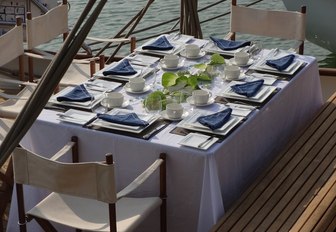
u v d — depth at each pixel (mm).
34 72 5828
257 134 3604
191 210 3287
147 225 3438
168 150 3213
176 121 3475
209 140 3252
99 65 4914
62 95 3730
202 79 3980
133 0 10773
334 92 5219
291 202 3326
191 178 3215
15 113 4332
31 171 3008
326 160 3725
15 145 1524
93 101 3699
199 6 10359
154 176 3297
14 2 6164
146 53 4453
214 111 3580
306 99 4289
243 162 3484
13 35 4520
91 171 2838
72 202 3297
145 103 3564
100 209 3254
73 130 3418
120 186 3422
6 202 3791
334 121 4223
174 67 4180
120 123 3395
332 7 7637
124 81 4020
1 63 4445
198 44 4602
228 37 5070
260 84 3855
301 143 3938
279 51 4457
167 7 10398
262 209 3275
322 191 3410
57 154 3316
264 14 5008
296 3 7902
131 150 3303
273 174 3600
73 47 1515
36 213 3195
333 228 3213
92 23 1524
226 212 3266
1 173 3738
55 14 4895
